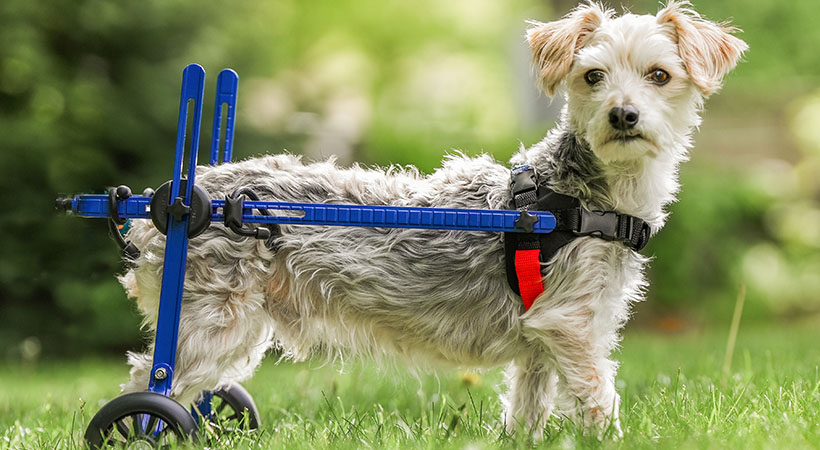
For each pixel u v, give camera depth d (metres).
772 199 12.86
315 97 14.45
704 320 12.32
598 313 3.79
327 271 3.92
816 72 15.47
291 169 4.07
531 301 3.84
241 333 3.82
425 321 3.97
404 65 17.02
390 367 4.22
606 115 3.67
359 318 4.02
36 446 3.96
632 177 3.88
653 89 3.80
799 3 15.44
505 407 4.34
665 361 6.94
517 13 17.42
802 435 3.43
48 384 7.79
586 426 3.74
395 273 3.91
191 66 3.56
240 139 11.34
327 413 4.82
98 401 5.52
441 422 4.18
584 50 3.91
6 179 10.41
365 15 16.69
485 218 3.52
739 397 4.27
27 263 10.42
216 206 3.61
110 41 11.02
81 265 10.55
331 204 3.54
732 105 14.12
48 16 10.76
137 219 3.93
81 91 10.63
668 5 4.04
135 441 3.40
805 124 13.81
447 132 12.09
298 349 4.09
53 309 10.73
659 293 12.11
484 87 16.11
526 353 4.09
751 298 12.47
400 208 3.50
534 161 4.05
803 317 13.02
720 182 12.71
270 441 3.79
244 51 11.65
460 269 3.91
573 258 3.78
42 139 10.34
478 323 3.97
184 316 3.76
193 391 3.76
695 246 12.41
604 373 3.82
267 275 3.90
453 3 17.22
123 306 10.54
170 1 10.92
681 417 3.92
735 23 15.59
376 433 3.86
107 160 10.84
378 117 13.64
